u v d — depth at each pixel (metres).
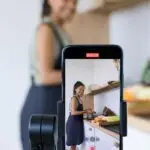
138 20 1.59
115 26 1.56
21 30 1.47
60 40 1.39
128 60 1.63
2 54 1.47
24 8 1.46
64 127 0.49
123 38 1.59
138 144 0.85
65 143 0.50
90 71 0.51
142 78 1.45
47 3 1.42
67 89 0.51
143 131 0.86
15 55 1.48
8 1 1.45
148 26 1.60
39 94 1.37
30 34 1.46
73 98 0.50
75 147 0.50
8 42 1.47
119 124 0.50
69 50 0.52
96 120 0.50
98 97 0.51
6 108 1.49
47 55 1.35
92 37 1.50
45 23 1.39
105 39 1.53
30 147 0.53
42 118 0.52
